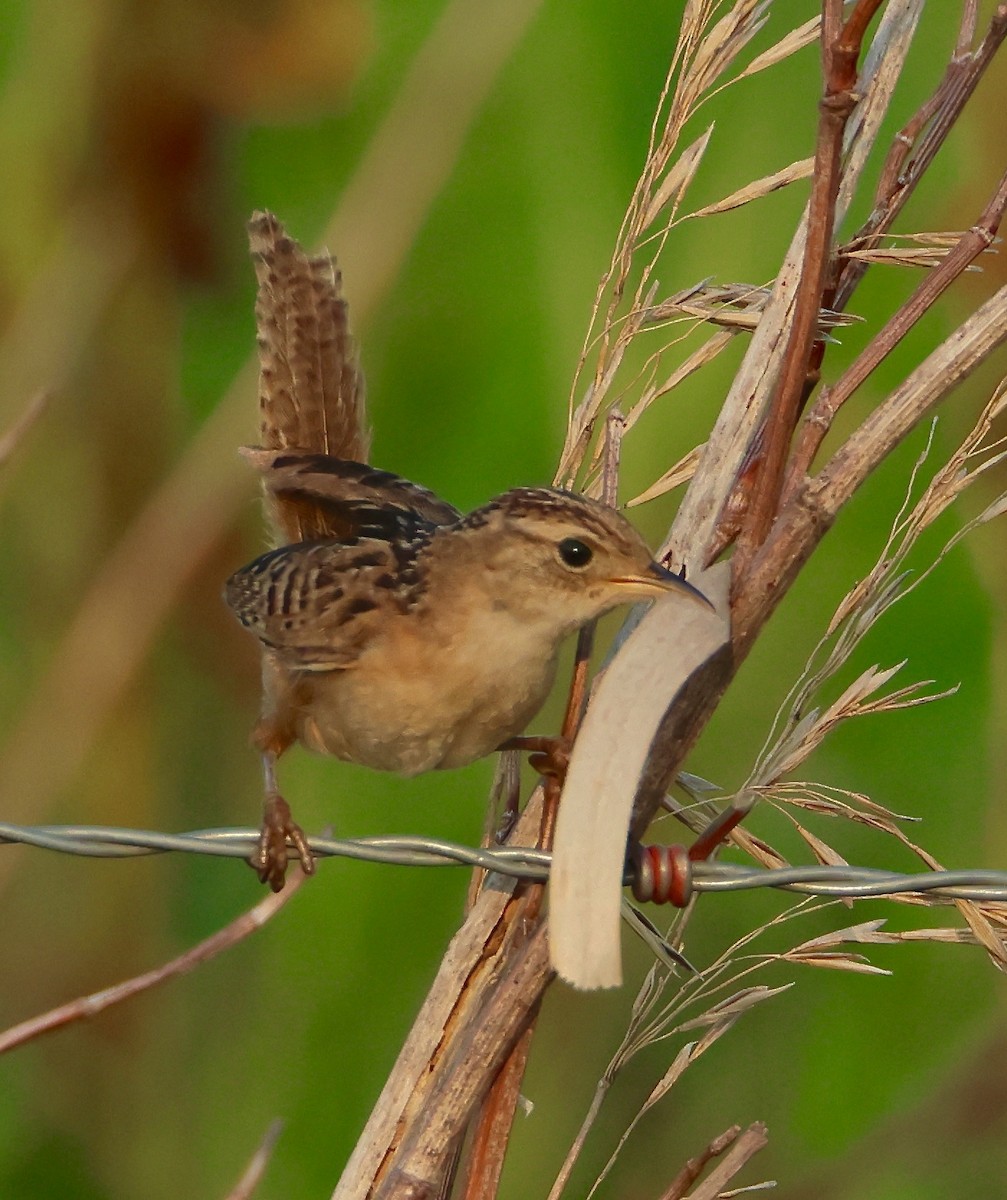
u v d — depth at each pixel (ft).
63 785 34.19
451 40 34.45
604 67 36.42
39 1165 35.12
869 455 17.83
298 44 36.01
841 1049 35.27
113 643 34.09
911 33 21.89
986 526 35.22
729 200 21.89
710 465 21.44
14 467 37.32
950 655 36.14
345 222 33.99
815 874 18.74
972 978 35.53
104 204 37.04
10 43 36.78
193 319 39.73
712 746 35.53
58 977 36.58
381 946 35.01
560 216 36.63
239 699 38.40
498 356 36.91
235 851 20.03
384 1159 19.84
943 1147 33.81
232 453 34.78
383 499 25.04
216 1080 35.45
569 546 21.76
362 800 35.65
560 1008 35.14
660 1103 34.83
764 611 18.15
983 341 17.63
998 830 34.68
